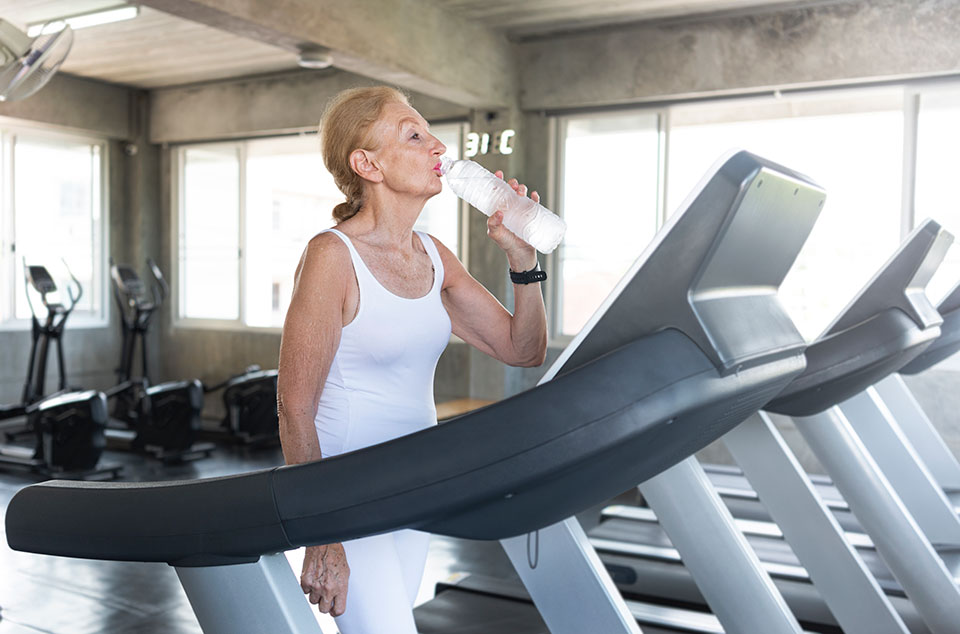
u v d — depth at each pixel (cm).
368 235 130
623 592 304
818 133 803
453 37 544
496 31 586
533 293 140
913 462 285
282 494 90
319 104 703
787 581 288
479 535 100
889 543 232
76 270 781
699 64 550
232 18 402
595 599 145
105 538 96
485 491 84
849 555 205
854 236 813
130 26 582
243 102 746
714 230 84
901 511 231
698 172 730
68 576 359
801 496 208
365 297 124
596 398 83
